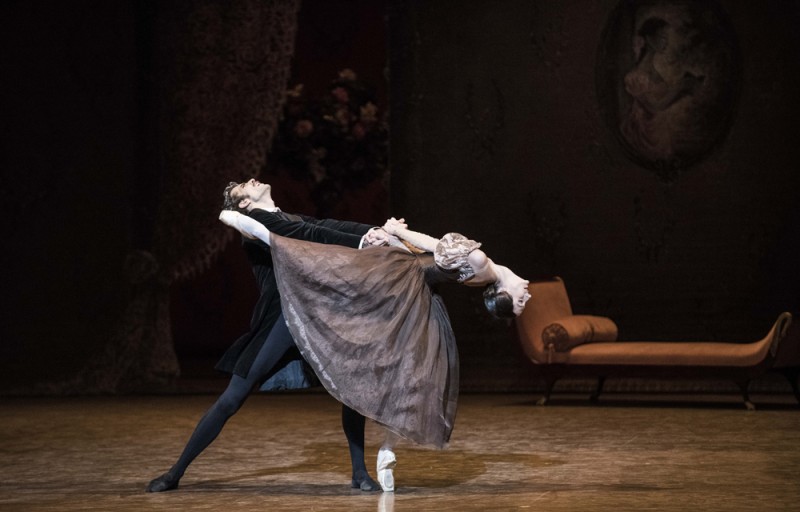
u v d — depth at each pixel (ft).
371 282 29.27
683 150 69.82
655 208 69.92
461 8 70.49
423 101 70.64
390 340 28.99
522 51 70.33
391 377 28.81
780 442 40.63
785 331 53.06
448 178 70.44
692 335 69.56
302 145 60.59
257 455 38.65
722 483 30.76
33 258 69.46
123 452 39.78
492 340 69.67
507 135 70.23
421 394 28.81
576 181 69.97
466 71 70.44
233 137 69.82
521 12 70.33
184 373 81.92
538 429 46.11
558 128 70.18
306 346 28.91
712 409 54.80
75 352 69.41
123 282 69.72
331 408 57.41
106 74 69.97
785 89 69.41
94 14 69.92
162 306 70.18
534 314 58.34
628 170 69.97
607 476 32.42
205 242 69.97
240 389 30.53
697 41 69.67
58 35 69.87
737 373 54.03
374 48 100.01
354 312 29.19
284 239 29.91
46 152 69.72
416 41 70.64
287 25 69.67
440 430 29.09
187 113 69.67
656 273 69.72
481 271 29.73
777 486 30.12
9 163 69.41
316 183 61.62
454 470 34.24
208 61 69.67
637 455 37.29
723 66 69.56
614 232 69.97
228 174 69.72
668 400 60.95
